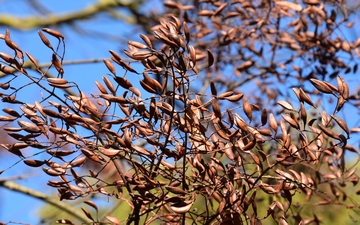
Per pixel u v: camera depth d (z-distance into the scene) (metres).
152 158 0.81
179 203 0.80
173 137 0.82
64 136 0.82
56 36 0.82
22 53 0.81
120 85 0.80
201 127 0.81
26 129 0.81
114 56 0.81
